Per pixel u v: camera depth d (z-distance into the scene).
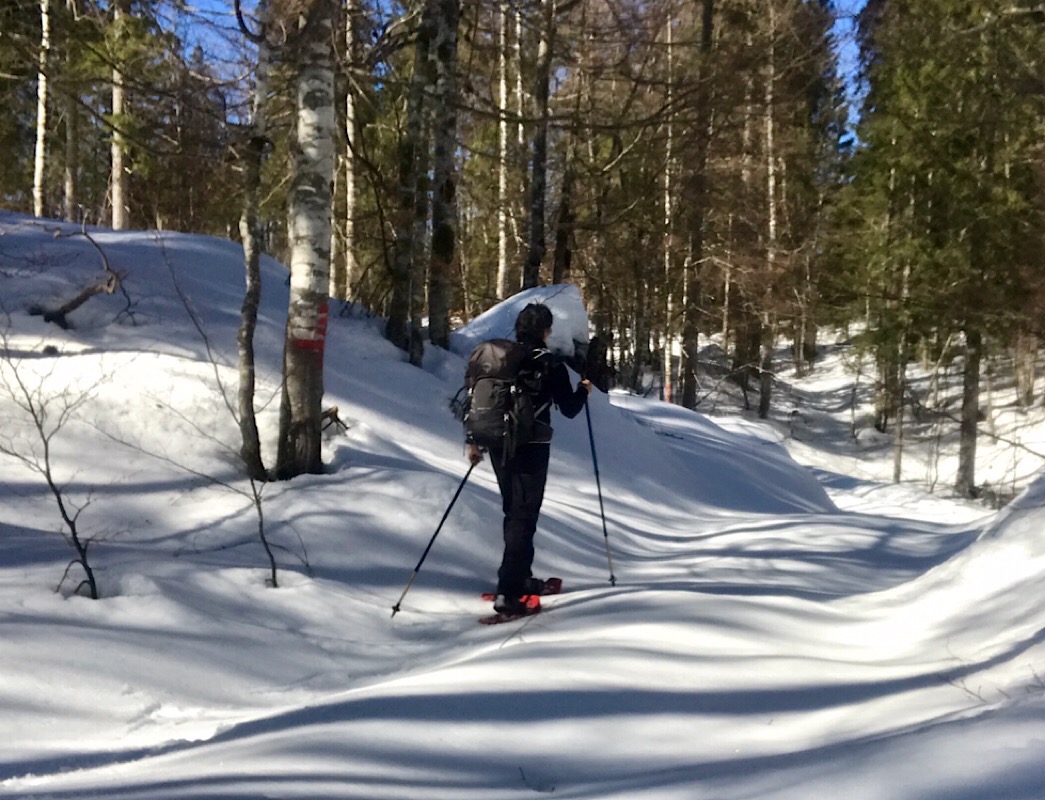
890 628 3.69
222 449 5.90
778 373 37.97
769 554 6.34
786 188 26.75
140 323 7.46
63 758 2.74
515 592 4.42
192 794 2.26
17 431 5.53
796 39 14.45
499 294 20.47
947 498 19.11
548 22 12.47
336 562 4.91
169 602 3.88
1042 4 9.59
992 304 13.30
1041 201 14.24
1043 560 3.58
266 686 3.54
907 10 13.93
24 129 22.62
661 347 29.11
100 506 5.08
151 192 14.48
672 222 19.97
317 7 5.72
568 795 2.22
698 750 2.54
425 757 2.57
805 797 1.79
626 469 9.21
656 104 14.72
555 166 17.05
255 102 5.71
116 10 8.34
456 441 8.00
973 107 14.29
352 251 14.84
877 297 15.80
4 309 7.06
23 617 3.54
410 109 9.95
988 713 2.12
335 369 8.32
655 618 3.90
